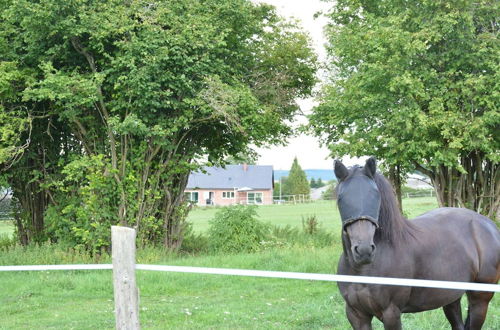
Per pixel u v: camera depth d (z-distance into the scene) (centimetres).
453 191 1855
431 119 1591
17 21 1531
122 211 1587
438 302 556
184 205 1811
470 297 619
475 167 1856
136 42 1453
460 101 1691
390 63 1612
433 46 1731
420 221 588
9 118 1516
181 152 1798
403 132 1622
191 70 1541
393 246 512
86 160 1527
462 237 589
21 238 1822
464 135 1571
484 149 1606
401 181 2019
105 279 1175
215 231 1781
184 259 1492
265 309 921
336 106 1800
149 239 1723
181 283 1149
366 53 1738
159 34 1502
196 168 1741
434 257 542
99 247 1587
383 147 1741
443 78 1658
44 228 1753
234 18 1725
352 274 507
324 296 1014
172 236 1775
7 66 1473
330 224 3158
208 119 1670
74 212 1599
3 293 1086
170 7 1579
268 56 1955
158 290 1093
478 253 599
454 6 1641
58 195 1683
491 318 813
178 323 839
